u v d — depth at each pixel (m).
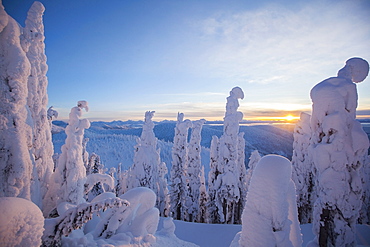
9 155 4.82
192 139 27.98
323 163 7.26
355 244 6.89
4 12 4.70
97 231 7.01
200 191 28.98
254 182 3.98
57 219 4.79
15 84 4.99
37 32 7.41
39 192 6.41
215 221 22.62
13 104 4.96
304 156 21.34
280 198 3.72
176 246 7.89
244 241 3.89
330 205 7.08
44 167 7.56
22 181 4.95
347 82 7.14
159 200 23.70
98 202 4.72
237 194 21.03
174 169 25.81
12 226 2.87
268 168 3.88
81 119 7.81
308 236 14.93
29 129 5.93
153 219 7.81
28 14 7.35
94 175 8.66
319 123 7.55
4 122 4.80
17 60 5.01
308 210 21.14
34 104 7.32
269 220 3.71
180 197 25.45
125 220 7.48
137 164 21.25
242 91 22.03
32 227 3.13
